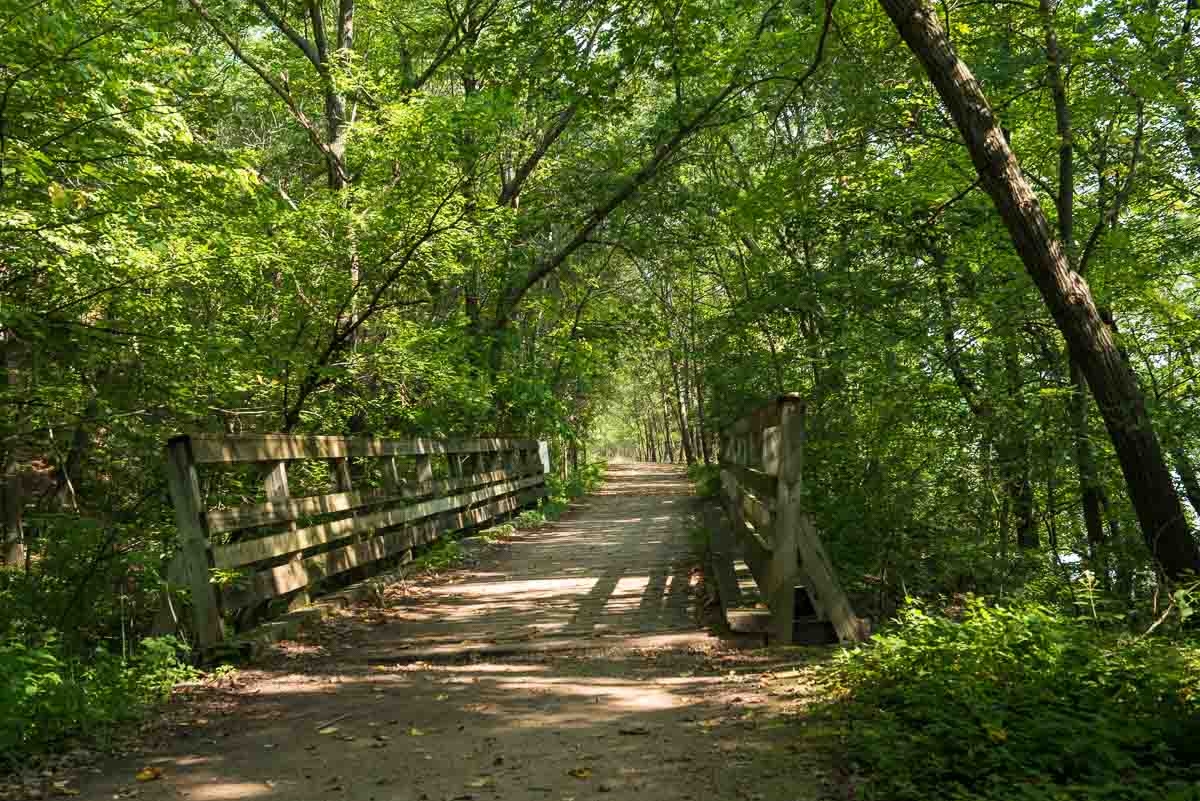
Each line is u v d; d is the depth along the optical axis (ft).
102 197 25.25
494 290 54.75
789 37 40.52
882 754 11.50
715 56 45.42
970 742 11.73
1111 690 14.07
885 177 37.47
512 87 39.27
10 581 23.58
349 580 29.43
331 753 13.44
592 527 50.72
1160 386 37.37
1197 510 32.42
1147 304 38.91
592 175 53.93
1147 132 37.14
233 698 17.03
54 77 22.03
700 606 25.16
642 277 85.46
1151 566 24.45
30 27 20.68
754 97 47.37
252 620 22.63
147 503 28.96
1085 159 38.60
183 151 26.96
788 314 41.86
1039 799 10.02
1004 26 32.73
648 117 63.00
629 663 19.42
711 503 50.55
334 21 58.85
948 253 36.91
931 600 25.79
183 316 31.01
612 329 61.67
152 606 23.52
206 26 47.55
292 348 34.83
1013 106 35.35
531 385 54.08
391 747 13.67
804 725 13.85
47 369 28.91
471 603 27.53
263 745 13.93
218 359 29.94
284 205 35.88
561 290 78.02
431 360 39.19
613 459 327.88
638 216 52.85
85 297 26.89
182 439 19.69
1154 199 40.96
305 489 37.09
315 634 23.00
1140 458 22.54
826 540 26.71
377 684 18.02
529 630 23.00
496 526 47.91
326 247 33.76
